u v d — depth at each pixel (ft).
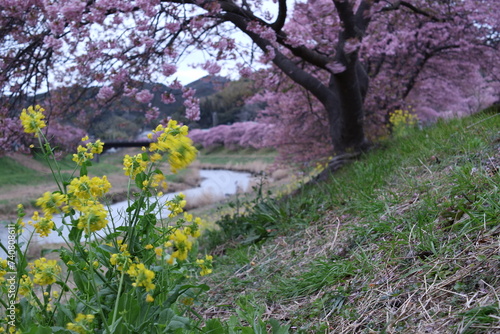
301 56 25.17
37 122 5.66
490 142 12.37
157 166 5.74
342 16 25.53
